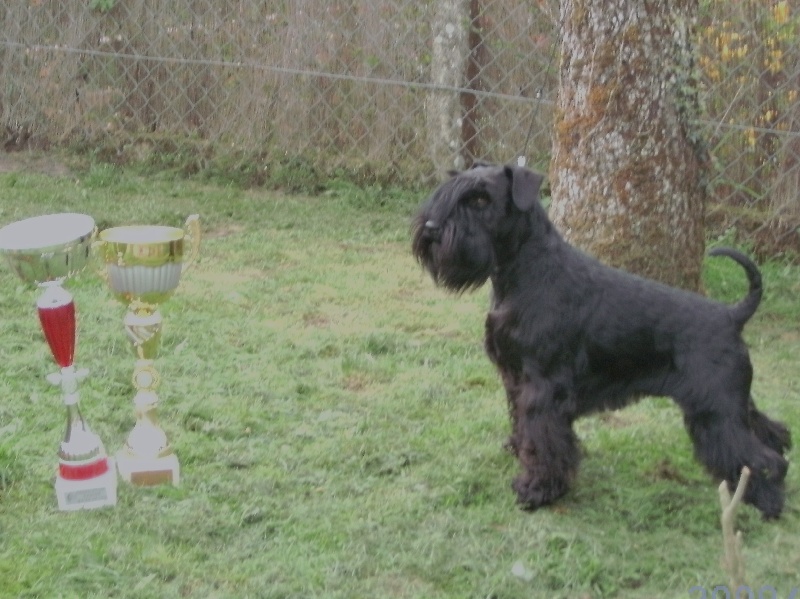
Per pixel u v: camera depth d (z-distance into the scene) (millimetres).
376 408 3723
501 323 3342
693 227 4301
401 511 3314
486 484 3420
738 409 3273
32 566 3109
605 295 3320
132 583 3094
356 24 5797
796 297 4523
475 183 3291
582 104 4262
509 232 3309
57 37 6691
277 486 3395
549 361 3312
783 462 3312
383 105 5820
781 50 4793
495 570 3160
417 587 3115
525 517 3320
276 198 5895
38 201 5668
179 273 3406
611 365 3326
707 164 4324
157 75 6441
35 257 3234
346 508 3322
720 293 4512
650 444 3596
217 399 3727
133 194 5934
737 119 4879
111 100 6594
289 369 3910
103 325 4102
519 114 5516
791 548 3242
